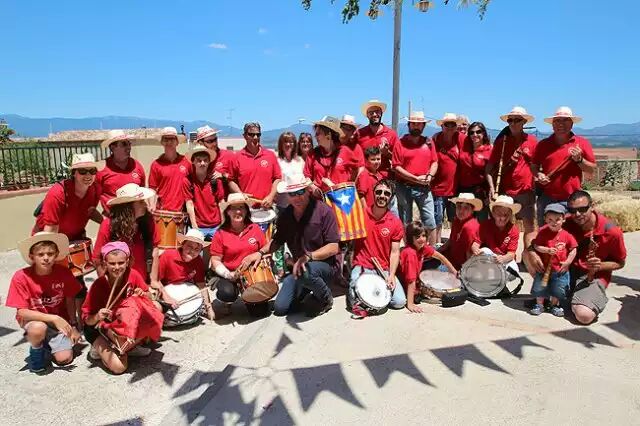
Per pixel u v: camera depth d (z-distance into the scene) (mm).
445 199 7664
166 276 5359
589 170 6086
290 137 7434
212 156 6918
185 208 6809
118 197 4531
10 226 9367
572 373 3984
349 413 3516
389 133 7285
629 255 7777
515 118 6551
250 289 5078
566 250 5051
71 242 4816
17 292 4211
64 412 3689
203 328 5191
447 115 7285
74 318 4605
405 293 5664
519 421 3387
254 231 5414
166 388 4008
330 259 5375
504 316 5168
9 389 4020
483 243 5883
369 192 6621
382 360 4246
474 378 3928
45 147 10484
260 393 3801
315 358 4316
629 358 4234
